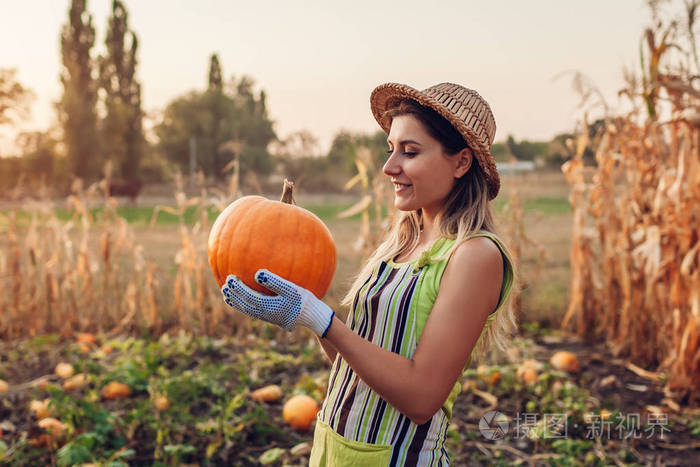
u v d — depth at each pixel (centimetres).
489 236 156
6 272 630
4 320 632
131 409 404
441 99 165
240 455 355
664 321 504
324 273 177
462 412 426
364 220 604
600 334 619
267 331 616
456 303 149
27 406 406
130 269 767
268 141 5734
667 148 521
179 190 627
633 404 441
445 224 166
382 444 158
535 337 618
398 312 158
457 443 371
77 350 539
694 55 466
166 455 340
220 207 629
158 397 394
